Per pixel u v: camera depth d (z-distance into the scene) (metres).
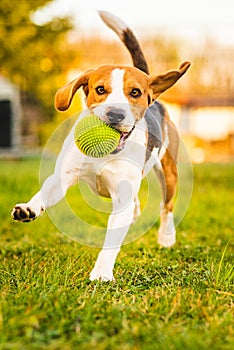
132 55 5.53
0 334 2.88
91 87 4.19
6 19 14.01
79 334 2.99
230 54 19.53
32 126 19.52
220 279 4.14
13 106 19.52
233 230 6.78
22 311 3.19
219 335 3.07
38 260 4.66
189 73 19.62
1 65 14.83
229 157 19.39
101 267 4.11
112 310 3.31
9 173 12.10
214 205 8.80
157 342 2.94
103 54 18.55
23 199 8.43
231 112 19.75
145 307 3.45
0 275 4.14
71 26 15.93
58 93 4.32
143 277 4.25
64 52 17.34
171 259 5.05
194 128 19.83
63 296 3.44
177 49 19.28
